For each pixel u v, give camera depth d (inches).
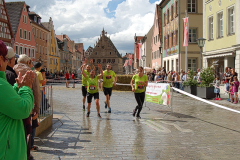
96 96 351.9
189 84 676.1
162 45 1518.2
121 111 413.7
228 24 775.1
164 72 972.6
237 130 277.1
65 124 301.7
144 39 2410.2
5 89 78.8
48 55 2393.0
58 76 1806.1
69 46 3567.9
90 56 4274.1
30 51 1895.9
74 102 541.0
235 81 522.9
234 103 528.4
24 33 1802.4
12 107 79.4
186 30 803.4
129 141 227.6
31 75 94.9
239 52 700.0
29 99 88.9
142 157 183.9
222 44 808.9
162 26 1510.8
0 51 84.0
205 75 633.0
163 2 1438.2
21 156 85.5
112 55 4242.1
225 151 200.5
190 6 1139.9
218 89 608.7
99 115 351.3
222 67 821.2
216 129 281.9
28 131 140.7
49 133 255.1
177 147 210.4
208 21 904.9
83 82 408.8
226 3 778.8
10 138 81.5
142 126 293.9
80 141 226.1
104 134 253.0
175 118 351.3
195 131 271.4
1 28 1433.3
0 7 1425.9
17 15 1736.0
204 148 208.2
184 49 1143.6
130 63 2517.2
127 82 898.1
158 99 406.9
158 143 222.1
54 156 184.5
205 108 458.0
